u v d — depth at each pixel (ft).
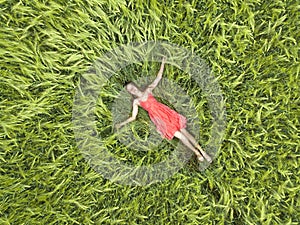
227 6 12.72
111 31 12.71
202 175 14.26
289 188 13.10
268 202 13.46
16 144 12.60
